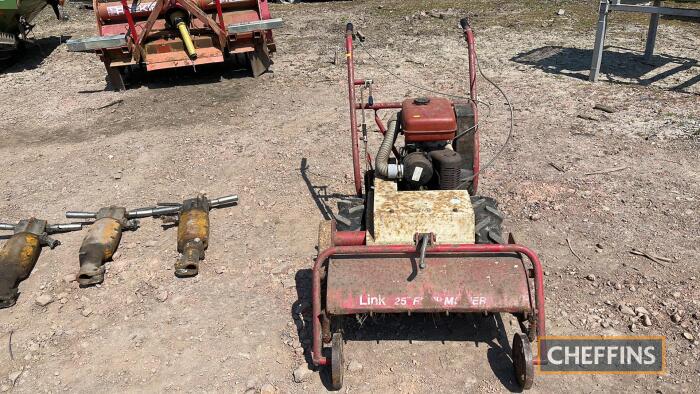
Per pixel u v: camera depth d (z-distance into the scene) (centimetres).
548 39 1147
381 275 348
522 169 627
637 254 472
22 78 1080
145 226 556
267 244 519
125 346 409
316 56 1113
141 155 718
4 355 408
